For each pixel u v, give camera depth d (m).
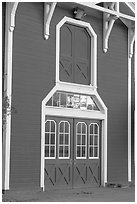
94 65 15.04
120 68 16.08
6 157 12.23
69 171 14.12
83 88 14.65
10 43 12.52
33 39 13.21
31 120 12.98
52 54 13.73
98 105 15.22
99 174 15.12
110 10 14.78
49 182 13.50
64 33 14.32
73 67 14.49
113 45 15.88
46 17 13.48
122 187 15.35
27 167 12.80
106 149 15.27
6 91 12.38
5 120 11.82
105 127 15.28
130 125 16.25
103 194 13.37
